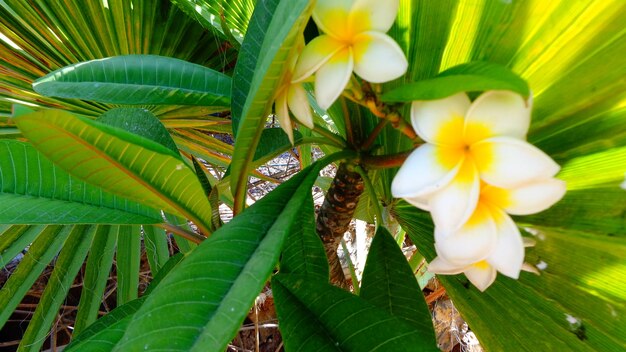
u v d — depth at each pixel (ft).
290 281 0.74
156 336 0.51
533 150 0.50
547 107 0.73
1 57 1.57
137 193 0.77
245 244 0.58
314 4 0.53
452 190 0.53
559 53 0.69
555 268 0.82
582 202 0.75
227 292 0.53
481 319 1.03
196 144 2.05
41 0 1.49
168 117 1.68
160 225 0.99
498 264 0.56
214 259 0.56
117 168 0.70
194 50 1.69
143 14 1.56
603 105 0.69
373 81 0.58
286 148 0.95
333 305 0.70
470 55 0.79
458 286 1.02
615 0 0.61
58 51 1.62
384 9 0.58
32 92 1.61
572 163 0.75
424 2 0.79
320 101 0.60
